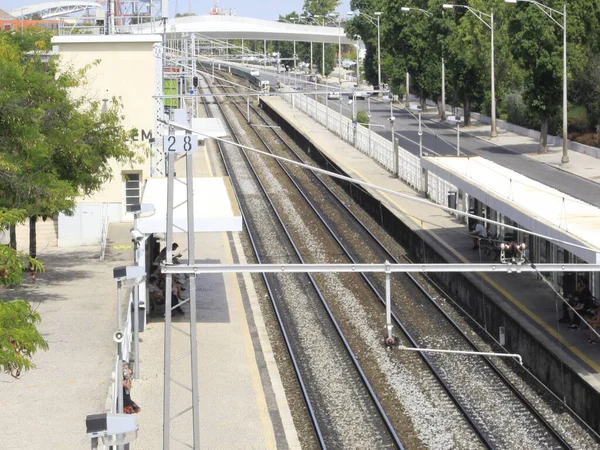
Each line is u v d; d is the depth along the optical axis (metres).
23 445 20.59
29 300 33.12
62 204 31.50
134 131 38.34
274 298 36.97
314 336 32.16
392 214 47.19
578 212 30.86
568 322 29.31
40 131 31.81
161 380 25.98
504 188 35.69
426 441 23.33
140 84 48.91
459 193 45.50
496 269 22.97
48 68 40.66
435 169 42.22
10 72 28.47
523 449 22.83
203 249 43.81
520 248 25.19
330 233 48.41
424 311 35.09
